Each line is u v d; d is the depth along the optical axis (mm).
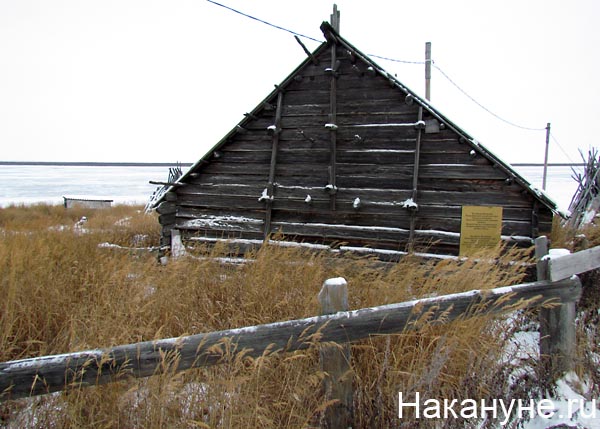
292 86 8438
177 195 9375
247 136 8797
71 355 2260
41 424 2588
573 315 3775
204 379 3033
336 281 2850
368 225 7844
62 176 119875
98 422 2570
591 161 13969
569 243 8148
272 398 2969
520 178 6680
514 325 4090
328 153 8141
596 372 3678
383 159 7766
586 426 3057
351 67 7980
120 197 44406
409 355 3266
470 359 3266
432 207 7422
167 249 8734
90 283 4672
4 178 103312
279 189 8484
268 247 6477
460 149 7246
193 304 4375
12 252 5121
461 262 6227
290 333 2646
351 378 2816
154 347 2375
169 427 2475
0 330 3475
